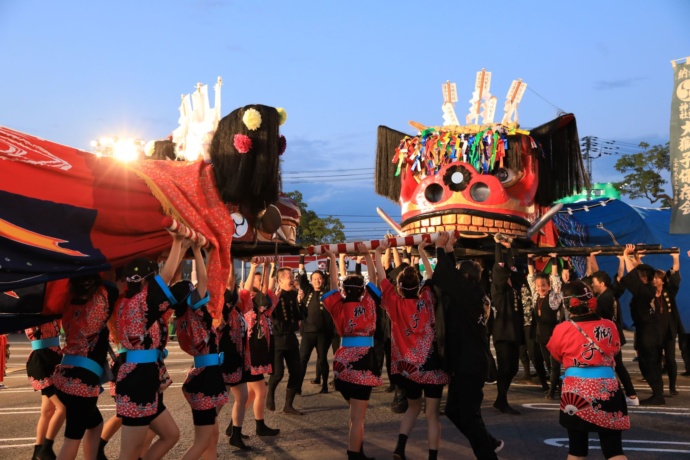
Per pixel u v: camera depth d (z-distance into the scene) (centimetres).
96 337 596
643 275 1066
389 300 711
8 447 793
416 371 691
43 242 557
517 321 982
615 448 546
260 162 779
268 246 846
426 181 1211
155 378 555
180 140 963
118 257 599
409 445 803
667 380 1351
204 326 621
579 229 1678
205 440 609
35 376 702
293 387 1004
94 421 600
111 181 634
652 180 3703
